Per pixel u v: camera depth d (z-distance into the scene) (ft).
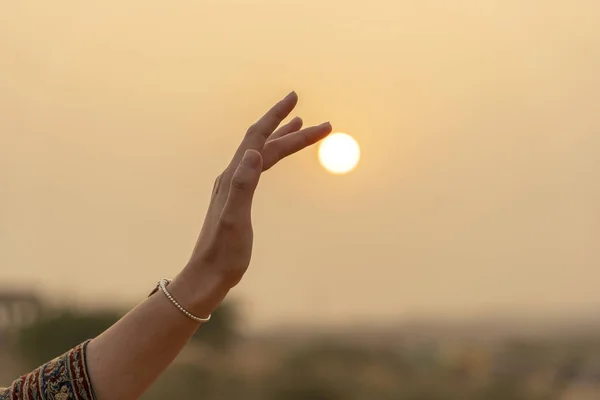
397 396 50.78
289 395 50.67
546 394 50.57
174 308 4.29
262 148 4.62
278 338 58.70
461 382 54.34
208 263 4.30
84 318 52.80
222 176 4.52
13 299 55.57
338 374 54.80
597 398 47.24
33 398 4.25
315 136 4.82
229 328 55.47
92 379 4.26
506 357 58.13
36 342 52.06
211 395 49.03
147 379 4.32
